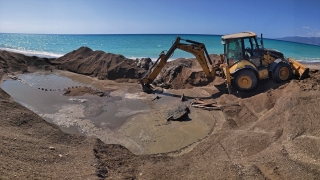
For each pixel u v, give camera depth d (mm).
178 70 13641
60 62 18672
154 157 6016
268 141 5773
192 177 4832
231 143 6086
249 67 9750
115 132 7727
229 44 10289
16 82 13750
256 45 10031
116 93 11930
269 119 6738
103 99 10961
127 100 10828
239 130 6789
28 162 4488
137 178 4918
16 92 11820
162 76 13961
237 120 8078
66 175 4266
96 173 4543
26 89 12398
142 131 7730
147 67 15750
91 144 6082
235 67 9961
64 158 5129
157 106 9984
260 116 7730
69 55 19688
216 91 11398
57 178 4062
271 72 10047
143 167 5453
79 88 12359
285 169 4613
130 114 9148
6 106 7594
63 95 11469
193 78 12867
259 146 5672
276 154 5137
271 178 4488
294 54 28719
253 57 10008
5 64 16531
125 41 52688
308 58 25250
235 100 9555
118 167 5254
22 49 37375
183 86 12664
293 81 8695
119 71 15031
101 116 8977
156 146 6844
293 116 6273
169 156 6203
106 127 8078
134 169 5336
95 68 16125
